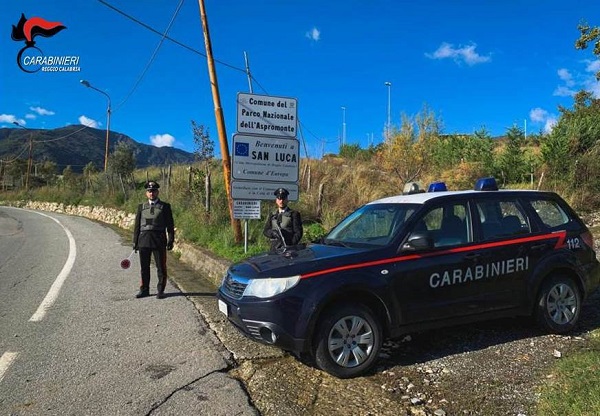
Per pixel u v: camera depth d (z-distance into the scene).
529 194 5.47
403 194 5.99
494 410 3.58
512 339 5.09
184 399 3.87
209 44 10.82
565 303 5.25
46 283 8.45
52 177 52.59
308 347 4.19
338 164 20.02
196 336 5.46
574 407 3.32
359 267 4.39
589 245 5.51
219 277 8.60
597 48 13.65
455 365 4.46
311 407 3.73
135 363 4.66
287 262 4.53
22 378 4.31
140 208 7.42
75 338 5.41
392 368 4.46
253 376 4.36
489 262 4.88
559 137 16.20
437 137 22.86
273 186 9.59
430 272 4.60
